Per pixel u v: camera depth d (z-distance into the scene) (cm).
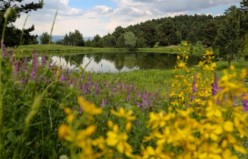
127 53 11275
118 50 13150
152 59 8256
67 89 319
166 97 646
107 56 9244
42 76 299
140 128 404
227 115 191
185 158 155
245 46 4934
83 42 14600
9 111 245
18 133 259
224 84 162
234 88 162
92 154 135
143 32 14462
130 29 15850
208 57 516
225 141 162
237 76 166
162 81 2784
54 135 300
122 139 144
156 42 14288
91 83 473
